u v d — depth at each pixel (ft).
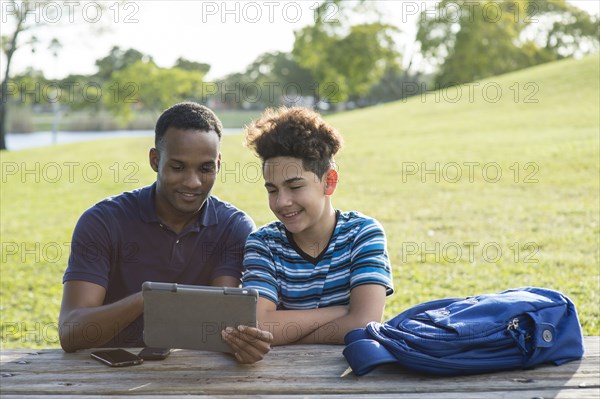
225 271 9.31
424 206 31.73
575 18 120.67
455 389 6.57
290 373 7.04
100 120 119.44
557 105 59.62
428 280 20.49
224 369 7.16
